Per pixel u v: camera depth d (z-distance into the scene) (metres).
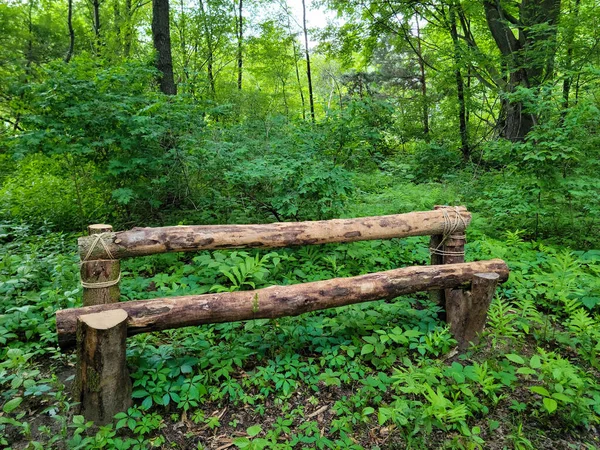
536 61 7.19
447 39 12.95
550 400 2.00
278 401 2.29
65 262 3.78
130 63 5.25
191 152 4.85
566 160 4.60
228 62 14.91
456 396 2.17
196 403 2.17
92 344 1.96
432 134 11.25
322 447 1.96
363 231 3.10
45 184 6.35
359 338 2.88
